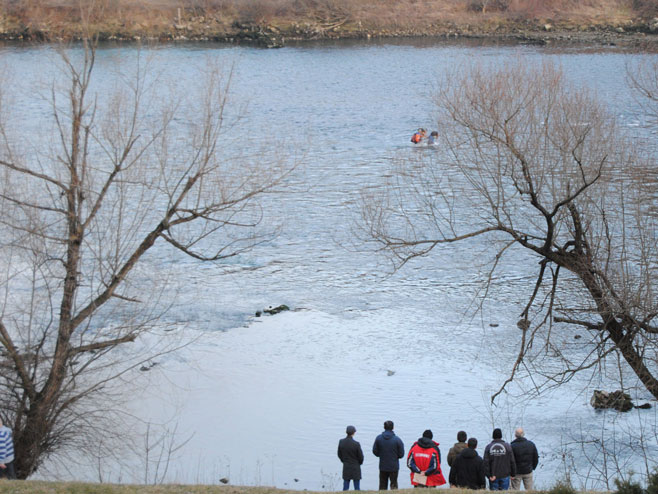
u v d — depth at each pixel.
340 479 42.41
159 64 169.62
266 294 70.38
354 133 134.38
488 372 55.84
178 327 62.31
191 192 84.62
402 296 70.50
